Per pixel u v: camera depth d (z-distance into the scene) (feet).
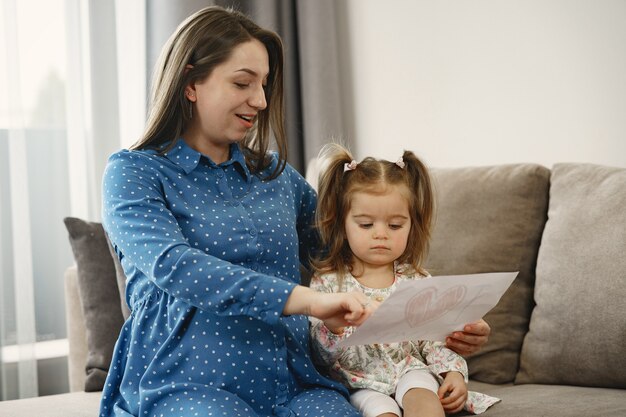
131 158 4.90
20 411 5.72
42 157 9.11
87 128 9.21
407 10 8.65
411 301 4.19
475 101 8.01
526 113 7.54
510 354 6.23
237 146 5.24
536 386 5.87
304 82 9.37
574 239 5.94
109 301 6.89
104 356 6.73
